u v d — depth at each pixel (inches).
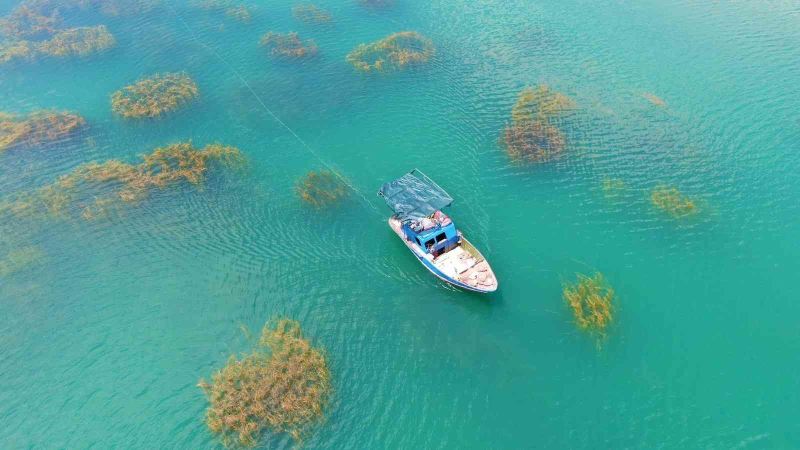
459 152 2691.9
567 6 3882.9
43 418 1795.0
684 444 1626.5
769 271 2075.5
